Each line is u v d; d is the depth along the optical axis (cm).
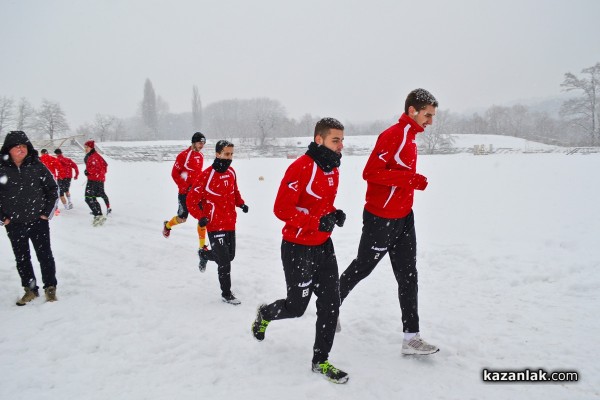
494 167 1942
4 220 430
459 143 6347
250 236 734
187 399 284
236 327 396
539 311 404
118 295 471
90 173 869
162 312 429
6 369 324
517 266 520
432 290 473
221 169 446
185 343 364
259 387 299
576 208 863
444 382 302
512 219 796
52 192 455
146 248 673
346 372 317
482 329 376
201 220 434
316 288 321
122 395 290
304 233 307
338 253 625
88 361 336
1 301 460
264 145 6456
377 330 384
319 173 304
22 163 436
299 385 301
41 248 454
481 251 588
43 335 379
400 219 341
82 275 543
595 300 419
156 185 1602
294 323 405
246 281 517
